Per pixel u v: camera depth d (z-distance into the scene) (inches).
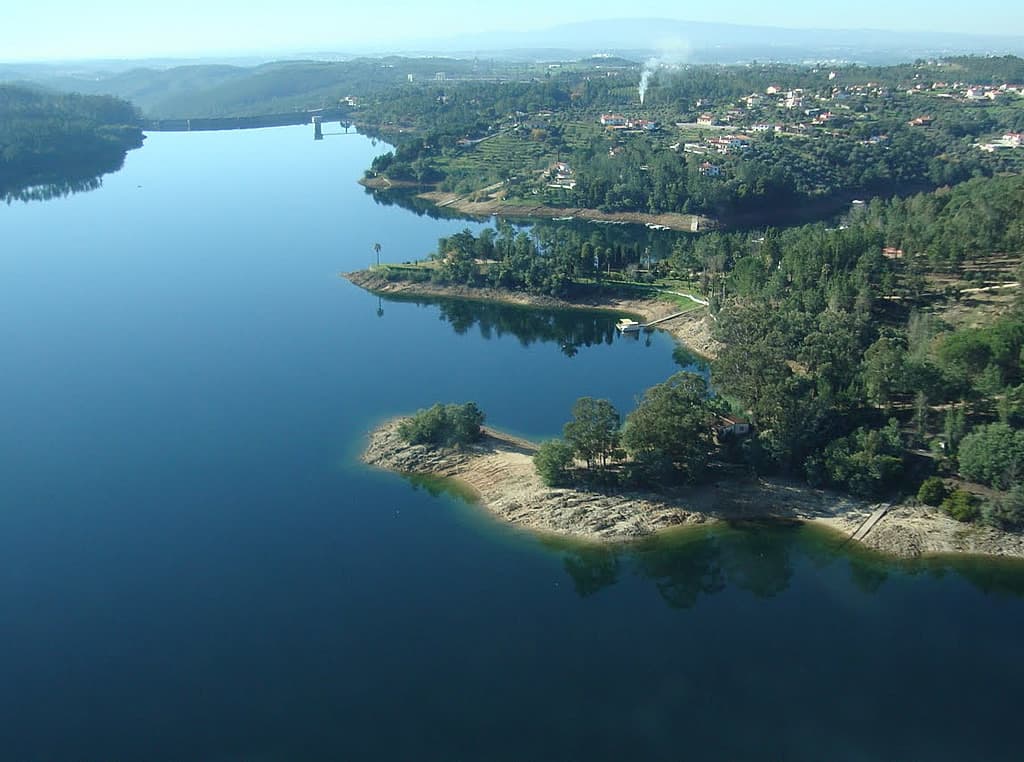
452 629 5137.8
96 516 6373.0
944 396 6894.7
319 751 4254.4
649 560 5816.9
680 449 6505.9
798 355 7824.8
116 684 4714.6
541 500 6397.6
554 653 4936.0
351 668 4813.0
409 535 6107.3
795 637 5064.0
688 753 4217.5
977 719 4414.4
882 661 4852.4
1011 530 5836.6
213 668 4822.8
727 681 4709.6
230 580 5610.2
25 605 5359.3
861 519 6107.3
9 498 6599.4
